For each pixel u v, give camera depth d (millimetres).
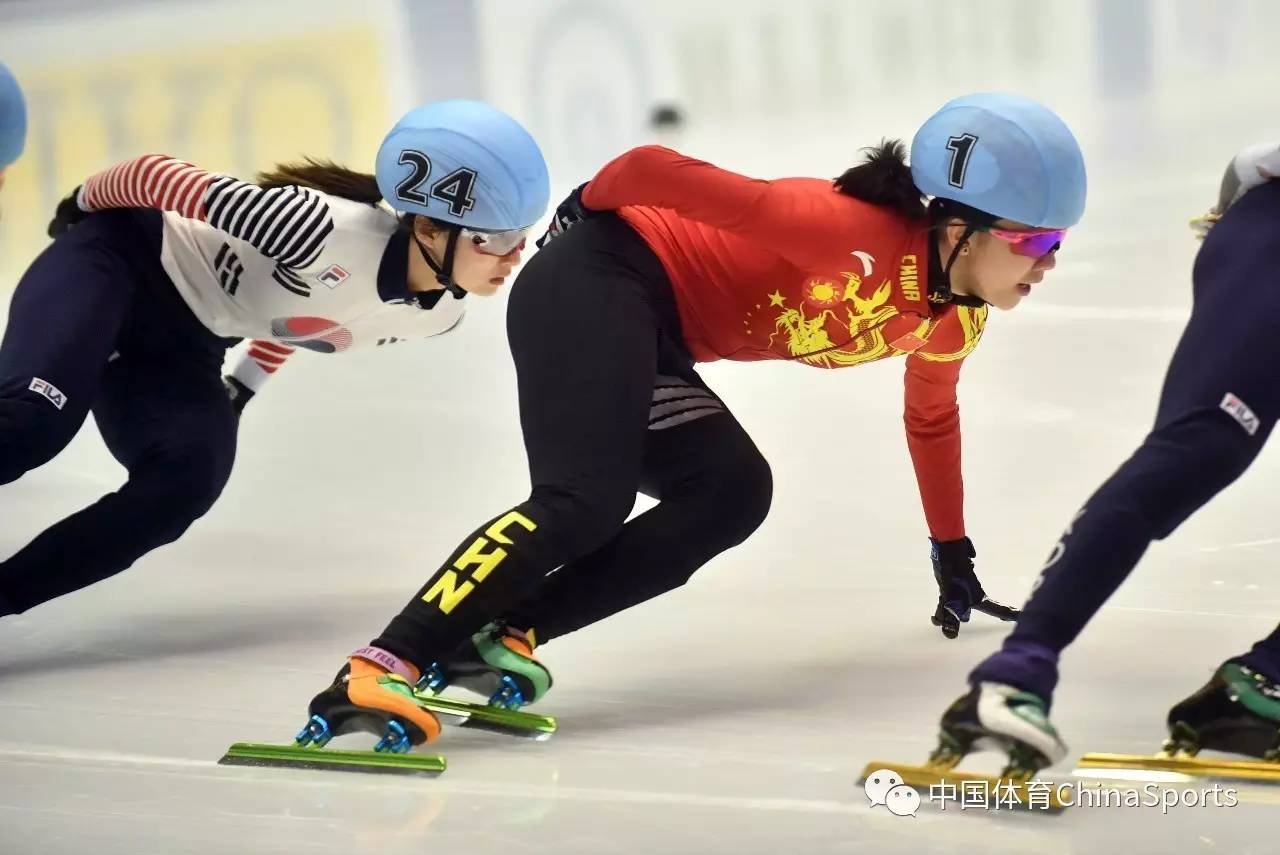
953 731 7480
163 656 10953
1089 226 22250
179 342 11305
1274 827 7211
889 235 8773
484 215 9234
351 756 8578
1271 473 13797
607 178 9188
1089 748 8555
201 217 10227
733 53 33344
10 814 8016
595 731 9234
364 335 11031
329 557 13172
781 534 13125
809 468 14648
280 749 8703
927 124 8578
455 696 10148
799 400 16688
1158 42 32906
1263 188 8273
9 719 9695
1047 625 7305
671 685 10078
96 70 32688
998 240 8414
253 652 10961
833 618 11281
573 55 32781
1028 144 8156
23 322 10711
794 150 28016
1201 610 10844
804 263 8867
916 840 7230
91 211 11242
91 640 11414
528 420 9203
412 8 34000
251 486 15172
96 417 11398
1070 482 13531
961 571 10812
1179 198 23141
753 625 11219
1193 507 7328
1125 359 16672
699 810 7742
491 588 8656
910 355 10336
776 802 7812
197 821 7820
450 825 7645
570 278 9375
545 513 8758
